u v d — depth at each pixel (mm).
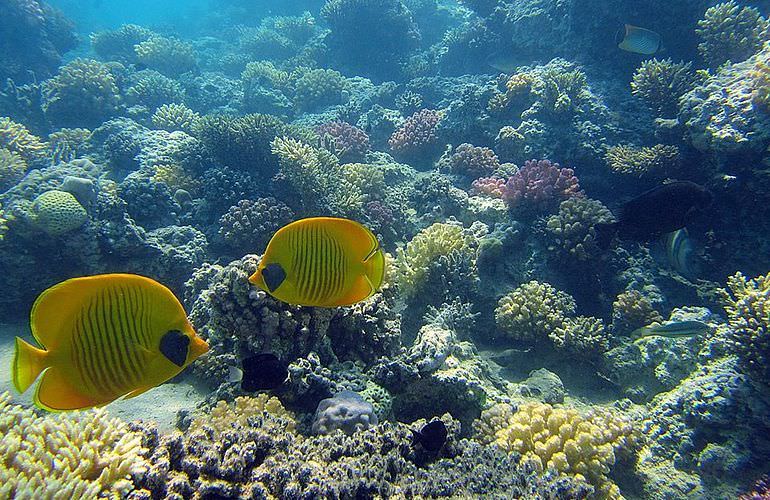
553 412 1348
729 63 2611
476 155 3131
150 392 1431
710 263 2312
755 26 2795
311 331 1330
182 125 4004
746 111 2199
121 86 4512
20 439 791
